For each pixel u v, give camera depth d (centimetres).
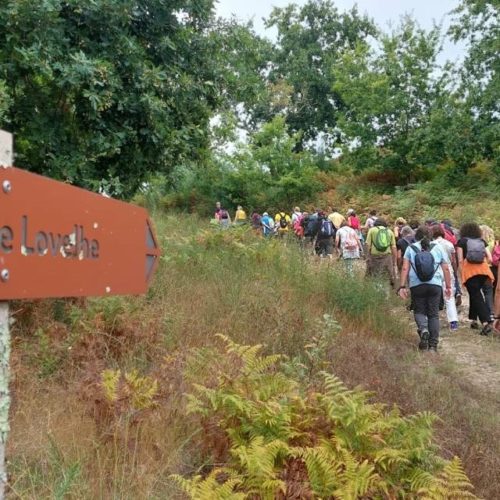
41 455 311
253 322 599
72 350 440
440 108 2922
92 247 201
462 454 427
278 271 903
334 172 3550
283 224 2342
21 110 645
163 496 305
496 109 2762
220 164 3144
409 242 1118
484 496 383
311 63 4716
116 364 437
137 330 484
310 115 4712
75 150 675
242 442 347
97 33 673
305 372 469
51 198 177
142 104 688
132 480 308
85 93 620
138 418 352
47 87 657
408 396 507
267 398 378
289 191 3173
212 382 392
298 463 339
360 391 429
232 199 3198
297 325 600
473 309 962
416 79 3052
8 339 163
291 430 354
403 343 789
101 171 740
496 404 569
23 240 165
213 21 823
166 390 395
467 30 2844
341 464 332
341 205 2962
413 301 803
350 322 786
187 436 366
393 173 3192
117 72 677
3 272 157
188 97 762
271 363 434
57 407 359
